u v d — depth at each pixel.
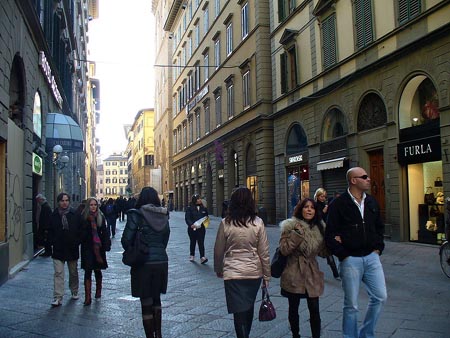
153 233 5.62
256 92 28.58
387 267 10.98
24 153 12.66
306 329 6.09
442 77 13.92
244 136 31.08
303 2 22.66
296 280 5.22
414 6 15.00
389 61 16.30
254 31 28.64
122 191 170.25
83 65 49.06
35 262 13.21
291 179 24.84
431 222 14.95
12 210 11.20
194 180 46.84
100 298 8.31
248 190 5.02
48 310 7.40
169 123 61.38
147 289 5.49
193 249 13.20
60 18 21.19
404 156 15.71
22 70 12.41
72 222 7.88
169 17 57.31
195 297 8.30
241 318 4.74
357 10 18.20
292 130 24.69
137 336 5.96
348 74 18.94
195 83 45.75
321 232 5.29
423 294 8.00
